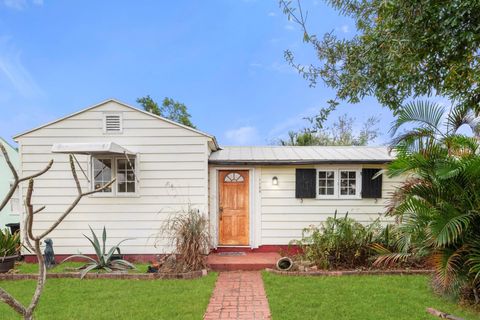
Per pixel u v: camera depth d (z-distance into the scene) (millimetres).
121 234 7805
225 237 8523
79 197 2090
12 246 7039
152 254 7777
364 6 3223
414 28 2439
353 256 6828
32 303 2016
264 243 8398
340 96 3412
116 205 7828
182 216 7418
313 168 8430
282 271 6520
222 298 5184
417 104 4938
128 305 4777
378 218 7742
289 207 8445
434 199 4652
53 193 7801
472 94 2816
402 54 2566
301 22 3328
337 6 3346
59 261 7684
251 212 8438
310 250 7094
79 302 4902
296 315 4359
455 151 4762
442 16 2283
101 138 7816
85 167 7824
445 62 2580
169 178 7863
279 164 8289
